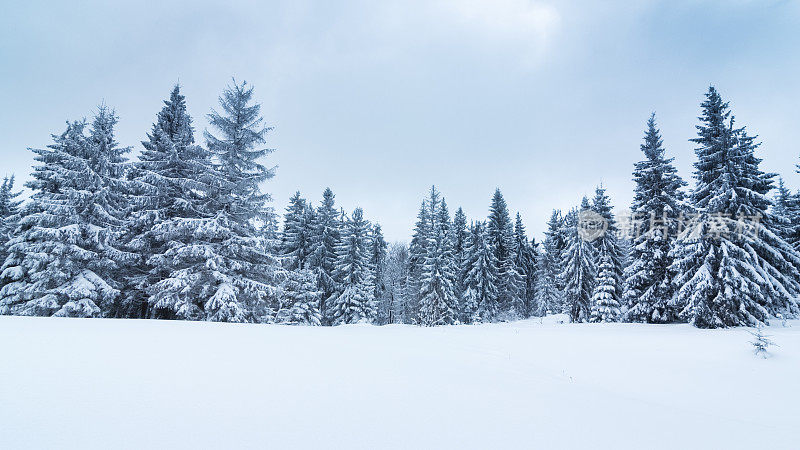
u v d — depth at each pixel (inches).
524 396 219.1
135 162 931.3
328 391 191.6
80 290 736.3
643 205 1125.1
